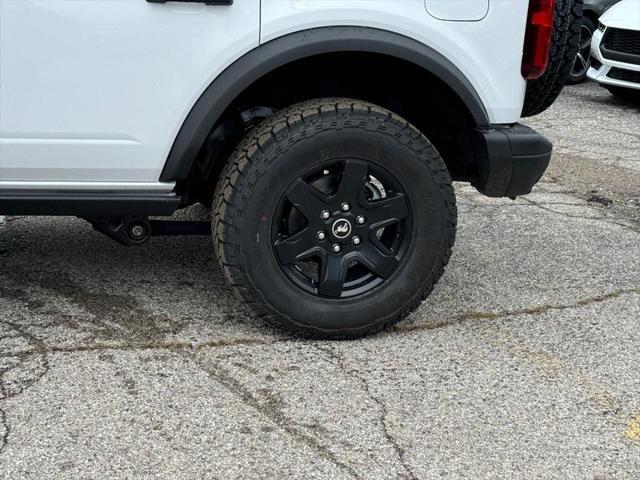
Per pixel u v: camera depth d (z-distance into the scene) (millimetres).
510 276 3859
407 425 2721
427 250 3139
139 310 3357
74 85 2840
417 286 3164
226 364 3006
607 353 3215
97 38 2811
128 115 2889
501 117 3154
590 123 7227
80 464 2484
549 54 3281
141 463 2500
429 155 3059
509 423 2760
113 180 2965
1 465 2467
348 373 2984
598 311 3551
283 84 3279
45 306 3354
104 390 2822
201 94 2908
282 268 3076
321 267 3104
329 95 3332
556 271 3941
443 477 2508
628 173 5680
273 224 3020
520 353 3182
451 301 3570
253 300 3074
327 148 2980
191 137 2928
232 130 3178
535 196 5105
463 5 2990
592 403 2891
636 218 4789
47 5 2768
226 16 2848
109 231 3117
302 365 3020
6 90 2814
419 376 2990
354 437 2654
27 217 4270
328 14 2893
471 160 3295
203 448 2572
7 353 3010
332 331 3148
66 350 3045
